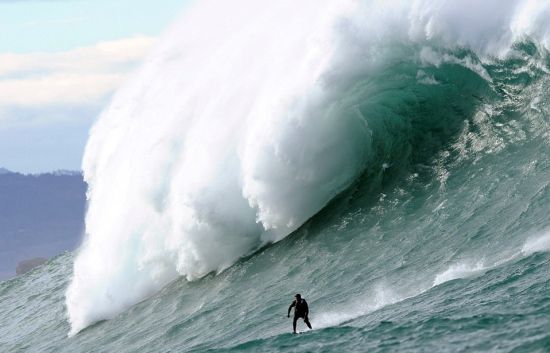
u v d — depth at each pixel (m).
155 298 109.69
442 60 99.31
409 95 100.69
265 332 75.25
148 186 114.88
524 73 92.62
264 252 101.50
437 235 80.69
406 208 90.19
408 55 100.75
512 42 93.44
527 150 85.94
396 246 83.12
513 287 61.97
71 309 121.75
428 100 100.00
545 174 79.75
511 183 81.88
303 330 70.00
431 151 96.56
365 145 101.94
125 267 118.00
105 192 126.88
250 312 84.38
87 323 117.12
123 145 126.50
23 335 140.12
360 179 101.44
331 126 101.12
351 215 95.69
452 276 70.19
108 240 120.94
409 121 100.25
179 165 113.19
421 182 93.25
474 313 58.84
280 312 80.25
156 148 115.88
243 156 104.56
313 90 101.06
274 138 101.06
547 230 70.50
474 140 93.38
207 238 106.31
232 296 92.62
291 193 101.44
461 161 92.00
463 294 64.44
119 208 120.69
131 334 97.94
